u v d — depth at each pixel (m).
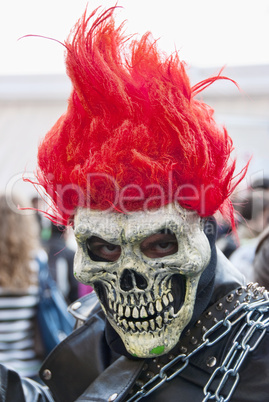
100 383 0.92
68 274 2.03
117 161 0.82
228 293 0.92
